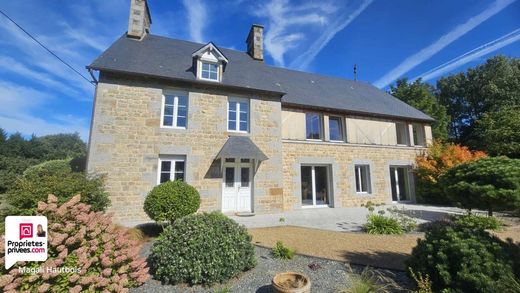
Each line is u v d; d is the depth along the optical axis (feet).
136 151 28.81
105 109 28.32
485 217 23.29
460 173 16.58
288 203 36.32
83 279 9.34
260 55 47.26
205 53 34.19
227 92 34.04
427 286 10.28
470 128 77.97
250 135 34.32
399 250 17.51
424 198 45.11
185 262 12.32
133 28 38.29
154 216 21.59
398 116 45.47
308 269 14.19
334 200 39.34
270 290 11.89
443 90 88.07
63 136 152.66
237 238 14.07
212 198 31.17
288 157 37.42
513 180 13.78
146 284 12.21
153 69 31.30
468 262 9.86
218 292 11.55
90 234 10.61
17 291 8.34
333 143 40.70
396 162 44.86
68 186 18.38
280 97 37.01
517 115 50.06
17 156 90.74
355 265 14.69
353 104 44.73
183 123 32.12
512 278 9.03
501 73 73.77
